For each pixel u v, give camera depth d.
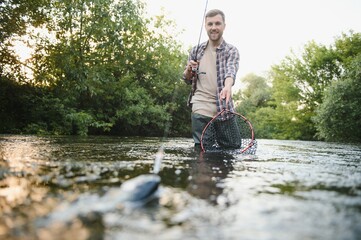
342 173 1.86
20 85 9.81
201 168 1.97
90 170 1.74
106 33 11.28
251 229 0.76
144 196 0.98
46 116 9.57
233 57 4.06
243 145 4.05
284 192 1.23
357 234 0.73
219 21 4.11
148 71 15.03
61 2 10.41
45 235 0.68
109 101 12.52
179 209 0.92
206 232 0.73
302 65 28.56
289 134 30.06
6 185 1.26
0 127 8.73
